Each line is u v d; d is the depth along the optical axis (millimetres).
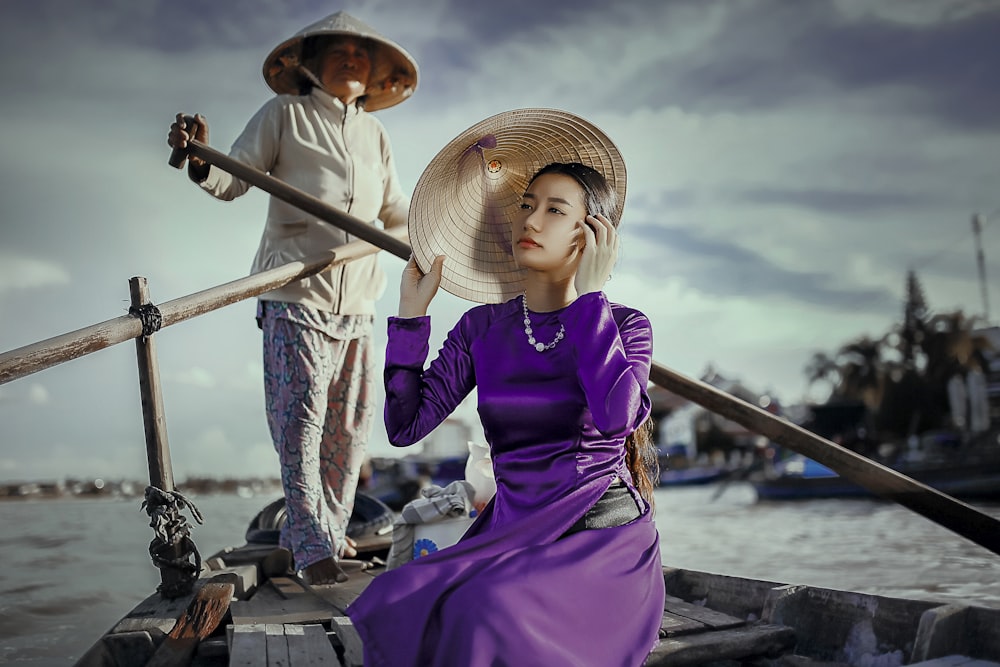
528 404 1909
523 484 1909
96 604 4895
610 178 2223
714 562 7148
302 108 3785
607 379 1820
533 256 2002
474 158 2217
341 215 3467
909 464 20078
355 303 3734
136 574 6121
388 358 2062
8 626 4258
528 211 2037
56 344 2475
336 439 3814
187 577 2756
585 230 1969
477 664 1537
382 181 4035
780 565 6656
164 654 2131
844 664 2193
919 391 39188
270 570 3529
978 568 6082
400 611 1641
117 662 2207
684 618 2365
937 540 8133
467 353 2107
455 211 2248
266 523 4113
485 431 1994
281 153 3752
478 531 2021
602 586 1725
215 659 2201
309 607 2787
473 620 1578
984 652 1979
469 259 2281
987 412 36812
